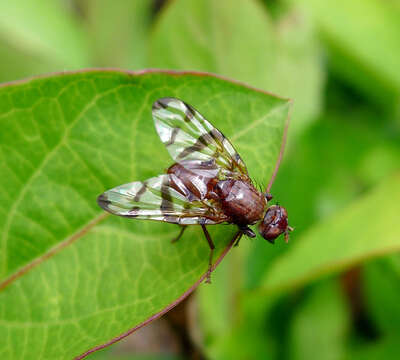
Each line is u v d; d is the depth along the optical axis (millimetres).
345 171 55
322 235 48
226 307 48
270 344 49
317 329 50
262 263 52
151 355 52
